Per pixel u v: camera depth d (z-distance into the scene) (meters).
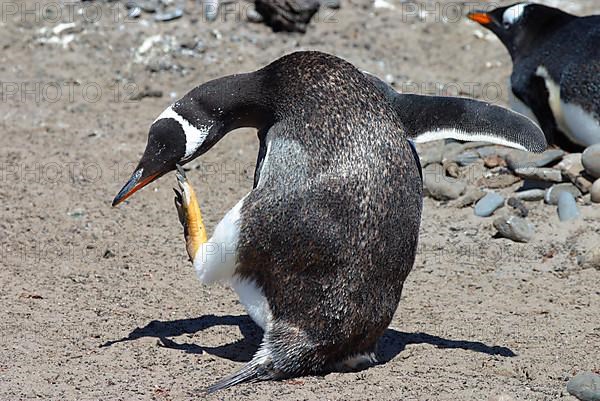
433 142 20.83
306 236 11.96
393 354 13.61
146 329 14.27
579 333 14.37
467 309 15.25
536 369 13.14
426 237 17.86
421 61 24.30
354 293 12.31
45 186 19.22
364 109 12.34
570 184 18.89
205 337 14.06
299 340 12.41
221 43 24.17
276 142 12.30
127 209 18.66
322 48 24.31
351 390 12.20
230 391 12.14
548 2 26.16
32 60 23.56
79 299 15.26
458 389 12.31
